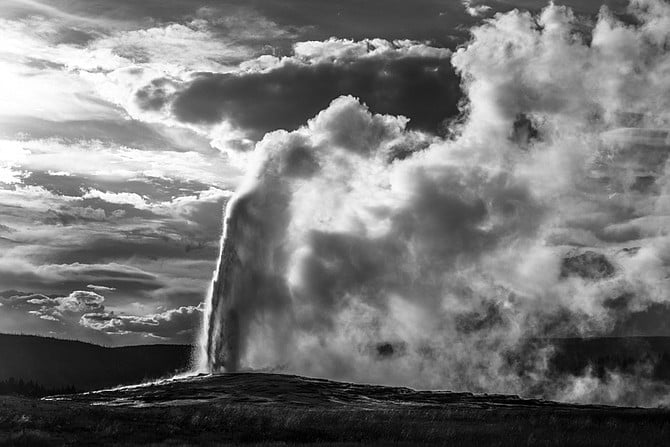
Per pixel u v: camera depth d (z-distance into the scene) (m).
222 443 47.91
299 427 54.53
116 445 44.91
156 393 102.88
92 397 100.44
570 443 47.34
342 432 53.34
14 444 42.62
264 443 47.59
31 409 54.94
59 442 44.50
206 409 64.62
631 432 54.03
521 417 69.44
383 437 51.66
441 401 108.94
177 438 49.28
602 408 104.19
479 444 47.16
